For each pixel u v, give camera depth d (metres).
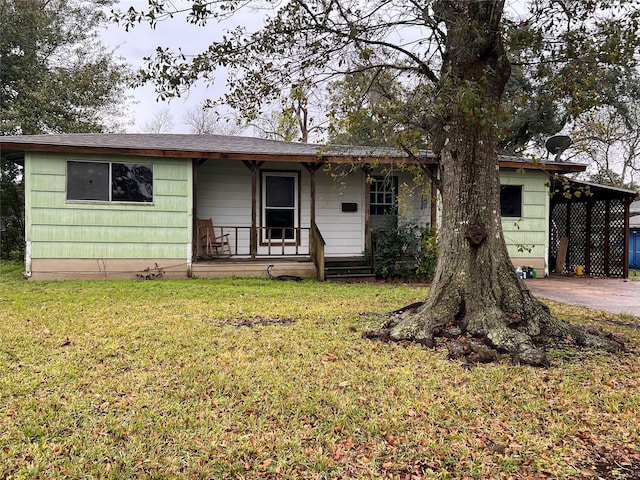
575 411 3.11
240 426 2.87
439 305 4.92
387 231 10.27
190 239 9.71
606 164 23.75
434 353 4.34
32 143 8.55
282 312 6.27
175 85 5.22
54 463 2.45
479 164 4.95
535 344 4.53
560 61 4.93
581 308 7.09
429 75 5.43
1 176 14.75
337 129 6.34
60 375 3.65
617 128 21.91
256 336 4.93
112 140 9.75
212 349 4.42
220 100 7.76
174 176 9.62
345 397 3.29
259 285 8.93
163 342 4.65
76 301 6.84
